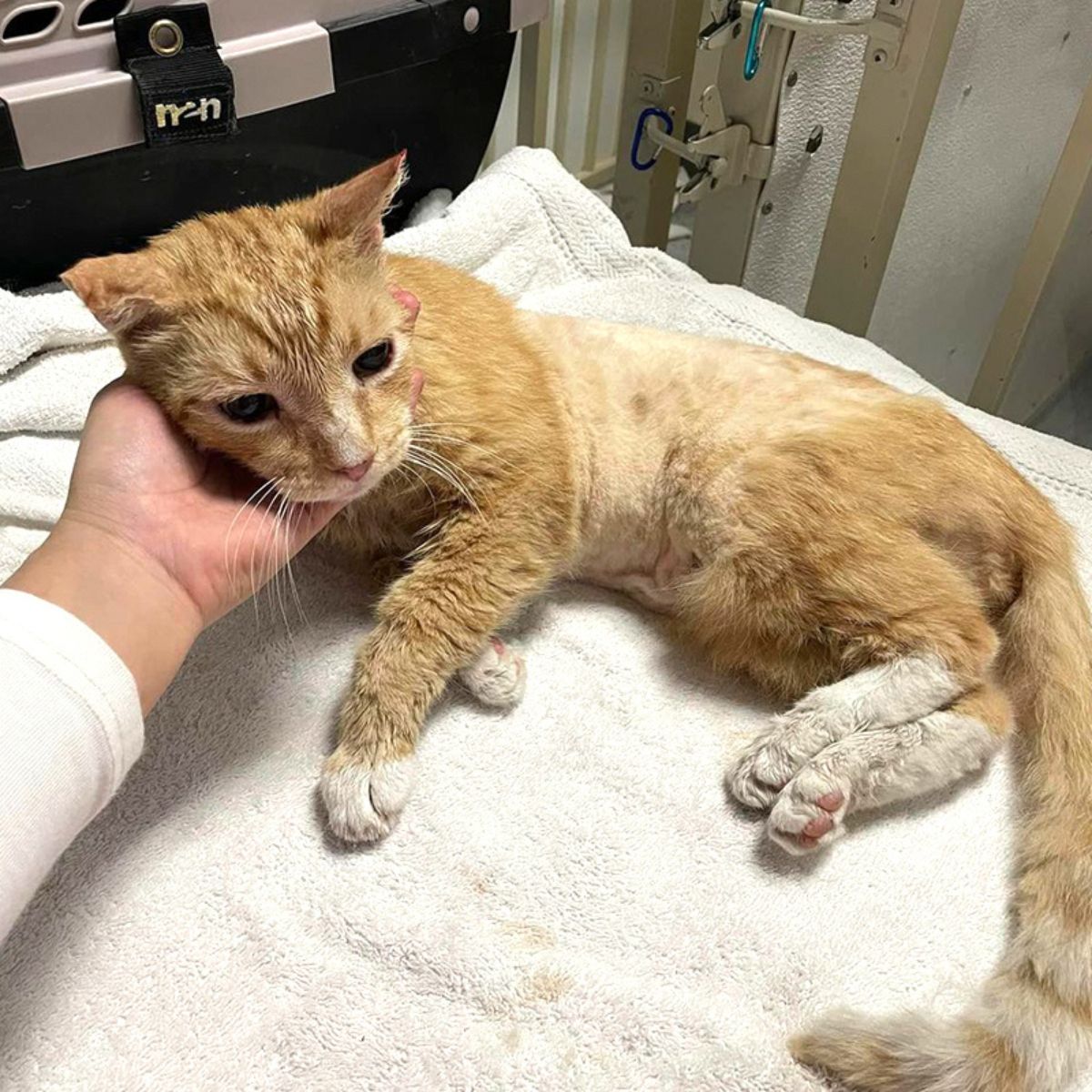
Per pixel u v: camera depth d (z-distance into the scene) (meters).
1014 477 1.14
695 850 0.97
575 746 1.05
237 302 0.86
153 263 0.86
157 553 0.87
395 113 1.49
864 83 1.59
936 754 1.00
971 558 1.11
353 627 1.16
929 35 1.49
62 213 1.28
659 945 0.90
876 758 0.99
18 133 1.16
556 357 1.23
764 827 0.99
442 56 1.47
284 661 1.11
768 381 1.19
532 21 1.56
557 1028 0.84
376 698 1.03
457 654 1.08
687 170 1.92
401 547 1.21
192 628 0.88
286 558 0.96
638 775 1.03
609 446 1.19
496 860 0.95
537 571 1.14
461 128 1.62
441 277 1.18
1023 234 2.11
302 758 1.03
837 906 0.94
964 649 1.05
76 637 0.74
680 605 1.17
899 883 0.96
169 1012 0.84
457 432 1.07
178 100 1.22
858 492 1.08
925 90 1.56
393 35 1.39
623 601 1.24
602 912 0.92
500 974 0.87
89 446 0.89
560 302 1.56
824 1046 0.83
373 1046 0.83
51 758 0.69
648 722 1.08
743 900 0.94
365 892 0.92
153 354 0.89
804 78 1.69
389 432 0.96
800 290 2.02
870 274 1.75
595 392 1.21
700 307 1.57
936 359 2.21
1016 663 1.10
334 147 1.46
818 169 1.84
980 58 1.72
